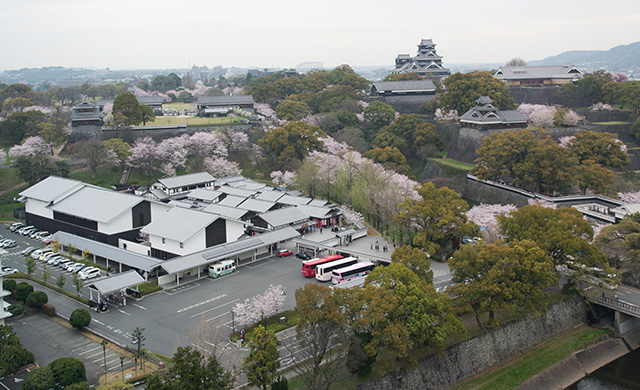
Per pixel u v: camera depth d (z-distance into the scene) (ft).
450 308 189.78
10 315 193.26
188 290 240.12
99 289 216.95
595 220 316.19
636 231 245.86
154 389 132.26
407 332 170.09
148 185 439.22
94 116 523.29
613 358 224.12
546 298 209.77
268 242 286.46
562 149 377.91
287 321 208.74
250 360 152.97
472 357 204.85
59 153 495.41
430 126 528.63
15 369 167.63
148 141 477.36
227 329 199.31
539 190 389.39
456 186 438.81
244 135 523.70
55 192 337.31
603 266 231.50
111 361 176.96
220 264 260.62
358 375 174.81
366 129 579.48
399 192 336.08
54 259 278.26
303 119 586.04
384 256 286.25
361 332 173.27
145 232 281.33
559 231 233.76
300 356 182.29
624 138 503.20
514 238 243.60
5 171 436.76
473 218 322.34
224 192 387.34
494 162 400.67
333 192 426.51
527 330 224.53
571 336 232.53
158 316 212.02
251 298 228.63
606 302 233.14
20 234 337.93
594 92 586.45
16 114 535.19
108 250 274.57
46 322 209.67
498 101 538.06
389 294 177.37
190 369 136.15
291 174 432.66
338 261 259.19
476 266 208.74
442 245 287.69
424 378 188.24
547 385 204.74
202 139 486.79
